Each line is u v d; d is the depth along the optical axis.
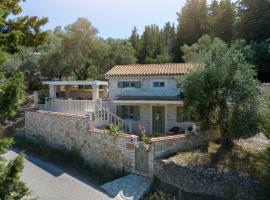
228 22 51.59
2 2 9.20
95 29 38.66
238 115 16.47
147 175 16.33
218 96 17.28
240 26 45.38
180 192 14.70
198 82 17.14
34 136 25.41
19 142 24.81
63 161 20.06
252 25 42.53
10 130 27.92
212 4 62.56
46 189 15.25
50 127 23.52
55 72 39.28
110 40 48.41
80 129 20.47
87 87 37.28
